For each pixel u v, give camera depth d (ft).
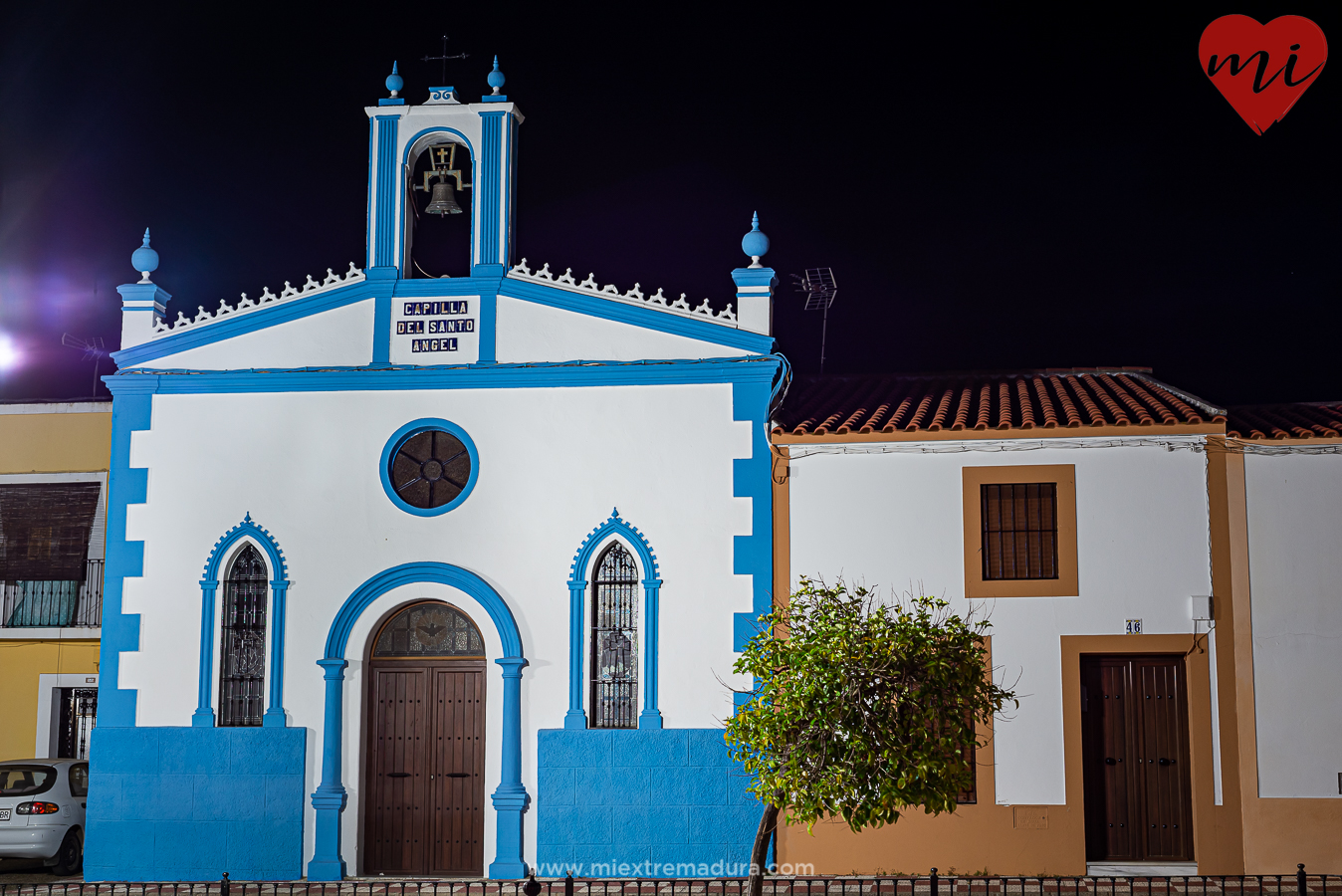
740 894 44.14
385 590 53.16
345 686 52.80
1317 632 49.65
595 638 52.54
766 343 52.80
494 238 54.70
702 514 52.21
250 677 53.52
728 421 52.65
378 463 53.83
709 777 50.78
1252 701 49.47
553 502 52.95
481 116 55.62
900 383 62.95
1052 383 60.44
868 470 51.90
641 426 53.01
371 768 53.01
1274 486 50.47
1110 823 50.67
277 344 54.95
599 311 53.78
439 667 53.42
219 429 54.70
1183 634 49.93
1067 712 49.98
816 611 39.96
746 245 53.93
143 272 56.44
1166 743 50.75
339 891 47.09
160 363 55.42
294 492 54.03
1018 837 49.47
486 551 52.90
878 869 49.78
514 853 50.96
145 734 52.95
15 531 69.82
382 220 55.21
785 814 50.47
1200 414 51.47
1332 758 48.96
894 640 37.04
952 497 51.47
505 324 54.24
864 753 36.19
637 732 51.21
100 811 52.65
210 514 54.13
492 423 53.67
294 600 53.36
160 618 53.67
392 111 55.67
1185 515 50.55
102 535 69.15
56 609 69.15
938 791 36.76
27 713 66.74
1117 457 51.06
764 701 38.47
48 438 69.77
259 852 52.01
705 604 51.65
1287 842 48.67
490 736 52.08
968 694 37.47
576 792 51.19
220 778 52.54
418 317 54.54
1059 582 50.57
